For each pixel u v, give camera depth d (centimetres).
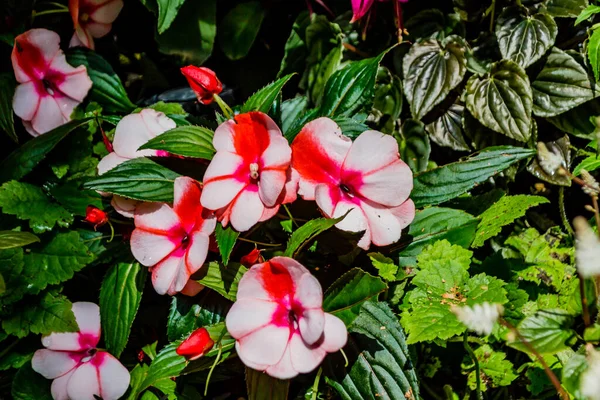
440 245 64
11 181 70
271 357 60
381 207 63
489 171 65
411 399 61
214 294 66
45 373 68
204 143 65
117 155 67
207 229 63
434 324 60
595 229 67
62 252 69
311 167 62
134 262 67
